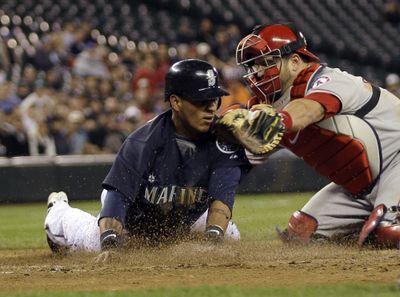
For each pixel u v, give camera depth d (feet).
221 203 63.05
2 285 53.47
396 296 45.65
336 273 55.01
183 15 265.13
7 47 192.54
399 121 69.46
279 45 64.75
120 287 50.88
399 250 66.69
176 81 60.70
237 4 275.80
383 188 69.51
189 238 67.05
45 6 234.58
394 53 284.41
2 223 123.95
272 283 51.52
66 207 72.49
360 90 66.80
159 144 62.49
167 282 52.39
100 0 246.27
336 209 73.72
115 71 198.59
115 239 61.36
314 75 65.21
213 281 52.54
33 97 170.50
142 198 63.82
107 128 176.55
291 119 58.39
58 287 51.78
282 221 110.73
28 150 169.07
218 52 232.53
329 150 68.33
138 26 244.63
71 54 197.47
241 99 199.52
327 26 286.05
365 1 298.35
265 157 64.69
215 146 63.10
